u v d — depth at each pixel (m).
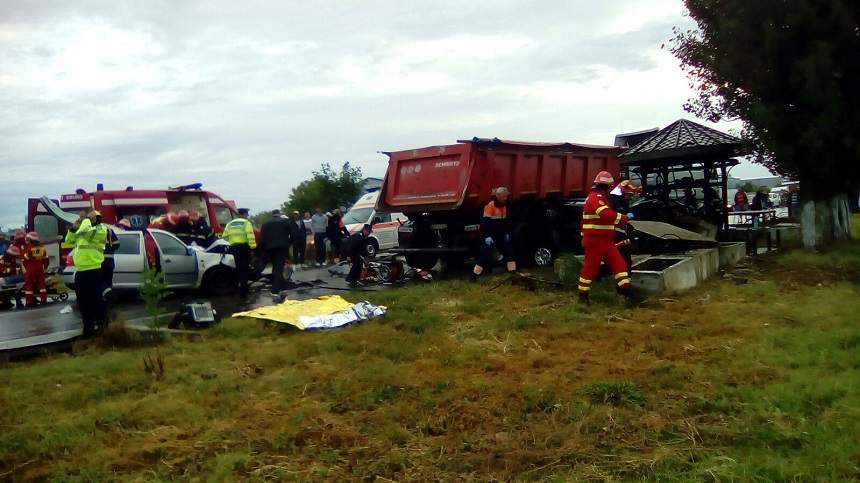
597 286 11.23
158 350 8.18
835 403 5.57
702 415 5.68
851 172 14.56
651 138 17.36
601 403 6.05
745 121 15.21
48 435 5.75
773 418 5.46
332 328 9.68
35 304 15.67
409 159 15.20
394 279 15.00
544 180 15.86
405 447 5.32
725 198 16.64
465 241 14.84
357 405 6.32
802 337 7.82
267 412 6.22
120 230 13.98
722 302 10.35
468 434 5.50
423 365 7.54
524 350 8.11
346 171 35.75
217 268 14.61
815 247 14.97
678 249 13.30
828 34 13.23
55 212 17.67
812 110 13.67
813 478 4.31
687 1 15.11
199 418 6.11
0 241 19.48
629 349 7.94
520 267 15.64
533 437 5.35
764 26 13.35
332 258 21.27
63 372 7.76
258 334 9.57
